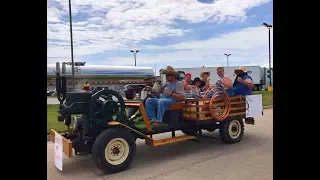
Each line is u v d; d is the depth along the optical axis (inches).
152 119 207.0
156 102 210.2
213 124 237.6
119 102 182.4
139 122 211.9
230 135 233.8
